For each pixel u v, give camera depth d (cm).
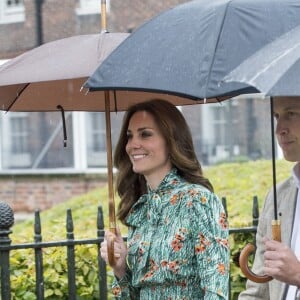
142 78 453
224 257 469
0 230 604
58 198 2225
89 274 674
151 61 461
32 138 2322
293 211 483
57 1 2239
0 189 2259
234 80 391
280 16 474
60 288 665
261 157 2286
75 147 2275
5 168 2331
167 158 495
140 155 495
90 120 2272
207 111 2328
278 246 439
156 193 491
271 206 498
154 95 582
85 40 524
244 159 2297
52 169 2244
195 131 2331
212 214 473
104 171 2188
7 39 2250
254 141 2303
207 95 441
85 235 778
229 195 1141
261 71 389
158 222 484
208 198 477
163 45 468
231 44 460
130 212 510
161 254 475
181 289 474
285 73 384
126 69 461
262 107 2292
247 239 710
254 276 469
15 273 668
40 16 2244
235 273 702
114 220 515
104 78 459
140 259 484
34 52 527
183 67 454
